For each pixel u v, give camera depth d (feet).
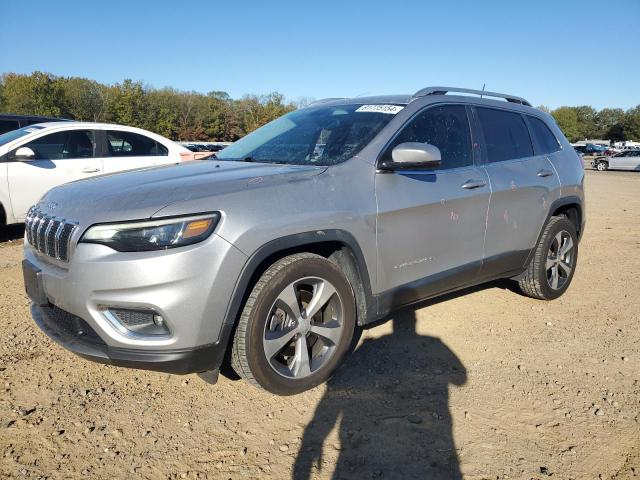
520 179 13.70
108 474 7.75
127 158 26.14
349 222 9.90
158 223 8.11
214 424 9.05
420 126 11.90
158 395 9.98
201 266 8.18
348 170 10.38
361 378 10.71
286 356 9.96
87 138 25.17
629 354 12.08
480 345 12.42
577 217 16.38
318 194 9.66
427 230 11.39
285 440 8.65
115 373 10.80
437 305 15.01
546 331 13.35
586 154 213.05
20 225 26.94
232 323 8.62
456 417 9.37
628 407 9.80
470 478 7.82
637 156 107.34
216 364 8.70
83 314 8.41
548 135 15.79
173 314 8.09
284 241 8.99
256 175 9.68
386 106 12.23
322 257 9.80
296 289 9.59
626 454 8.43
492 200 12.83
